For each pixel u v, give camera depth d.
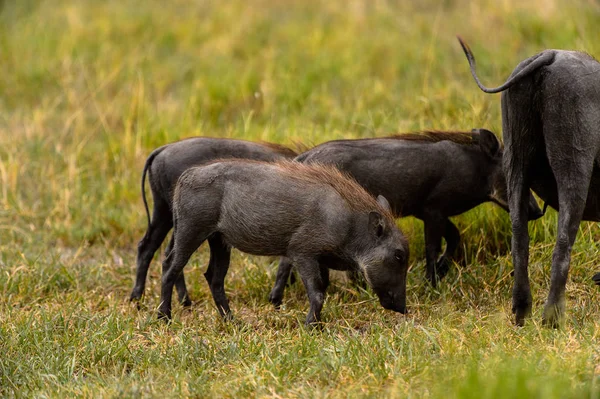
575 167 18.27
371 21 49.38
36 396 17.45
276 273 26.14
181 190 22.84
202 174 22.66
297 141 30.28
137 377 18.38
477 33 43.03
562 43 36.91
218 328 22.59
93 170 36.38
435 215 24.89
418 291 24.30
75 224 32.56
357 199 21.97
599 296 22.47
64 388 17.66
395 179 24.38
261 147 25.81
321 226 21.73
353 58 44.00
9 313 23.33
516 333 19.05
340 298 24.41
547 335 18.45
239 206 22.14
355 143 24.64
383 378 16.98
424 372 16.64
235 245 22.59
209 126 38.12
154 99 42.69
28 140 38.59
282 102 40.22
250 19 51.78
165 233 25.94
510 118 19.08
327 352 18.50
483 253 26.05
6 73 47.28
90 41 50.03
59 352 20.02
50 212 33.22
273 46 47.62
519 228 19.41
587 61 18.50
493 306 22.44
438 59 41.12
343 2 53.31
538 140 18.91
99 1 57.81
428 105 34.38
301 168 22.31
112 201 33.84
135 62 46.28
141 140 36.34
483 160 24.86
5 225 32.50
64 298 25.88
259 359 18.73
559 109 18.17
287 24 50.88
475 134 25.11
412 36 45.25
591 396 14.48
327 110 38.19
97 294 26.77
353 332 20.56
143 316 23.77
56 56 48.12
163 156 25.31
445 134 25.20
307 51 46.09
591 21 38.91
